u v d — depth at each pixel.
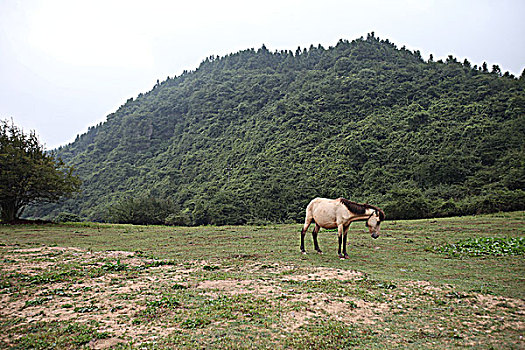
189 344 4.14
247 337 4.35
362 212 10.12
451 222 18.75
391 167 49.81
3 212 24.55
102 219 60.09
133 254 10.32
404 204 31.48
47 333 4.43
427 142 52.69
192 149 84.69
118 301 5.72
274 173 54.75
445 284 6.80
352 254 10.52
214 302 5.64
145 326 4.70
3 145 24.53
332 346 4.15
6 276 7.12
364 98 71.94
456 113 60.38
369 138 57.97
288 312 5.23
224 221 41.12
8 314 5.15
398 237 14.30
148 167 84.62
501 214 22.16
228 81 112.38
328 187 47.34
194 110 103.88
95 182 83.50
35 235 16.64
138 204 39.81
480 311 5.31
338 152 56.19
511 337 4.38
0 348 4.02
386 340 4.34
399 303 5.71
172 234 17.33
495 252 10.21
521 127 49.47
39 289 6.37
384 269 8.38
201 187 62.12
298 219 41.78
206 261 9.38
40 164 25.06
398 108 67.69
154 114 108.75
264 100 91.44
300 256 10.14
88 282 6.93
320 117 70.31
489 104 59.91
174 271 8.02
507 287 6.61
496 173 41.66
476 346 4.16
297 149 61.22
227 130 85.69
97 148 102.38
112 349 4.02
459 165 45.06
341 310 5.37
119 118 118.06
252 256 10.12
